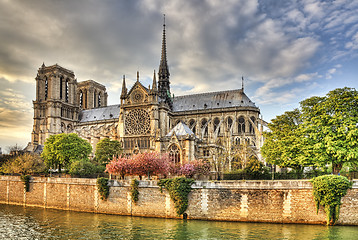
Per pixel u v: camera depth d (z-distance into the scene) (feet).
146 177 249.96
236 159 304.30
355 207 151.53
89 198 213.46
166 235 146.41
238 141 367.25
